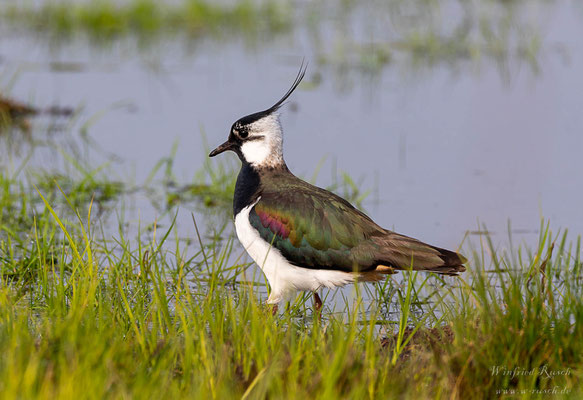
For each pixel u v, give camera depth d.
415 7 27.06
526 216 14.04
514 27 24.83
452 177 15.79
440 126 18.39
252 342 8.29
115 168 16.06
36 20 25.17
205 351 7.94
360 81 21.12
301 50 23.38
